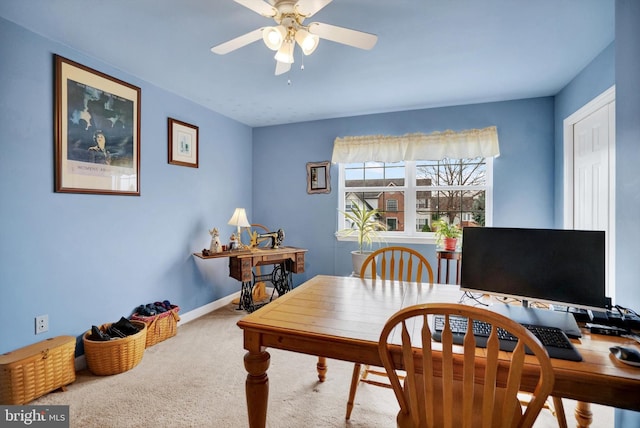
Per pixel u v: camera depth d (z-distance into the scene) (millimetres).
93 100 2357
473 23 1914
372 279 2145
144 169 2797
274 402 1896
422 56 2334
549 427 1695
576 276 1259
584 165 2584
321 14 1824
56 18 1862
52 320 2119
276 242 3793
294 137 4184
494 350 920
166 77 2734
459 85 2889
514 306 1465
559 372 954
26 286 1984
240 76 2709
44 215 2076
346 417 1747
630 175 1419
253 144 4395
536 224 3201
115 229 2545
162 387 2035
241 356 2471
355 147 3789
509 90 3002
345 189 4035
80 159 2270
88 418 1727
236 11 1799
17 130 1934
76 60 2252
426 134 3516
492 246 1413
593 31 1994
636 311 1382
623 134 1473
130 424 1682
